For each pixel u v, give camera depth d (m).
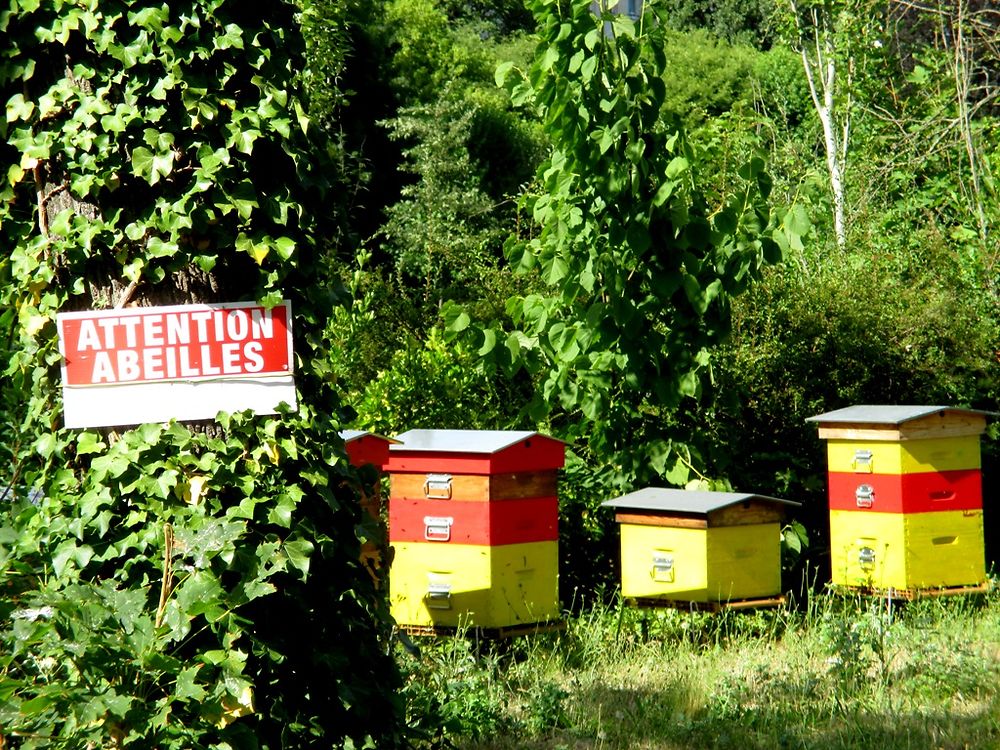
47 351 3.99
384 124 27.25
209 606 3.65
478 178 26.97
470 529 7.07
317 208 4.33
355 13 28.41
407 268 21.33
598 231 8.45
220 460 3.97
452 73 30.16
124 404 4.00
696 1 42.38
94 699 3.35
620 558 8.84
